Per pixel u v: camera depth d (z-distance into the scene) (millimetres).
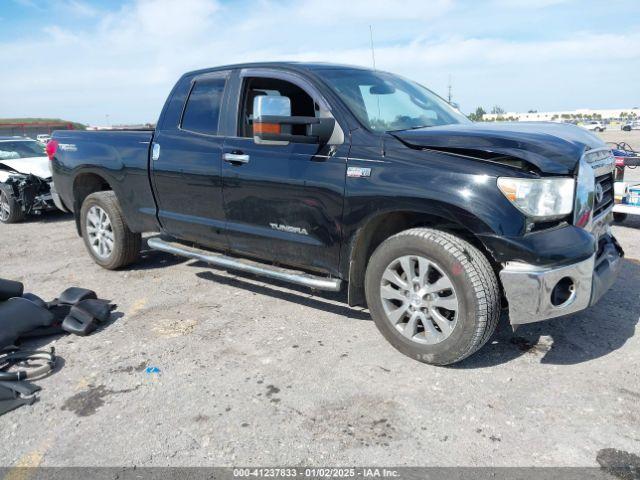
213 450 2480
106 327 3957
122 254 5227
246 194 3896
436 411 2730
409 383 3006
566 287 2908
